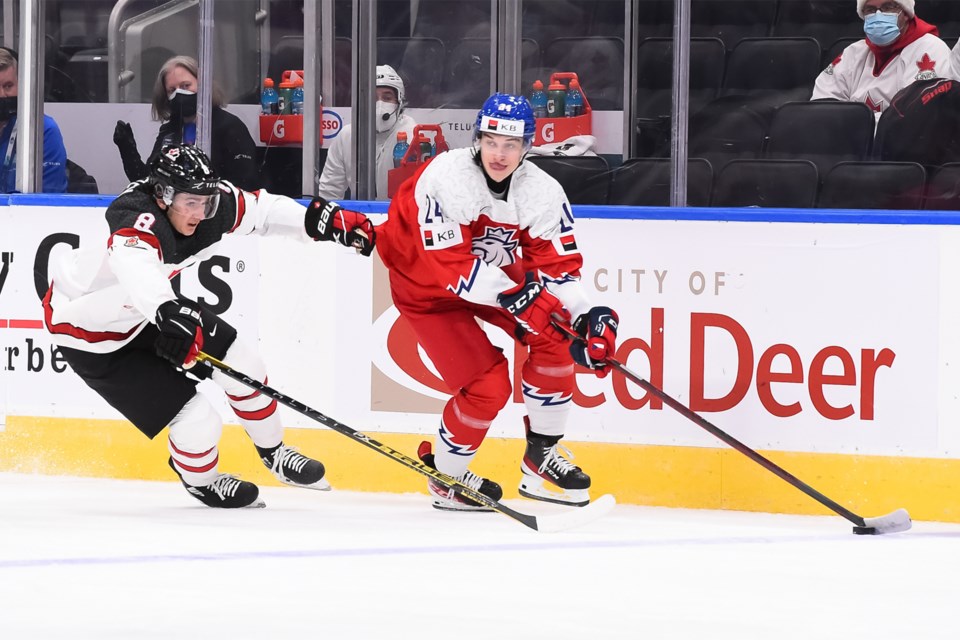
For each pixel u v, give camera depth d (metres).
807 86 17.64
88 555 10.30
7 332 15.15
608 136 17.47
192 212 11.55
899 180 15.49
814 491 12.01
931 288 12.74
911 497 12.89
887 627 8.21
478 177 12.01
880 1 16.34
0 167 16.88
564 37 17.84
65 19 19.09
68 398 15.04
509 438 13.97
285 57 17.36
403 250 12.47
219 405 14.68
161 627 7.91
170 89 17.47
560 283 12.40
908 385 12.85
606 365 12.16
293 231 12.54
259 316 14.51
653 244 13.46
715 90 17.56
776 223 13.12
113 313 12.16
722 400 13.35
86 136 18.11
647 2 17.38
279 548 10.72
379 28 18.09
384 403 14.23
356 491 14.34
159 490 14.20
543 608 8.59
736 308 13.27
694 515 13.07
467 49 17.78
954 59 16.44
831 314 13.02
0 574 9.49
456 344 12.56
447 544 11.05
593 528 12.09
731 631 8.03
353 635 7.77
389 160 16.73
